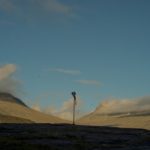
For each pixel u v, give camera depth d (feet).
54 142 373.61
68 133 449.89
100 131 481.87
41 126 526.16
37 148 334.44
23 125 529.04
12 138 394.73
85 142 384.88
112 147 356.59
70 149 338.75
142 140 390.83
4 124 536.01
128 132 479.41
